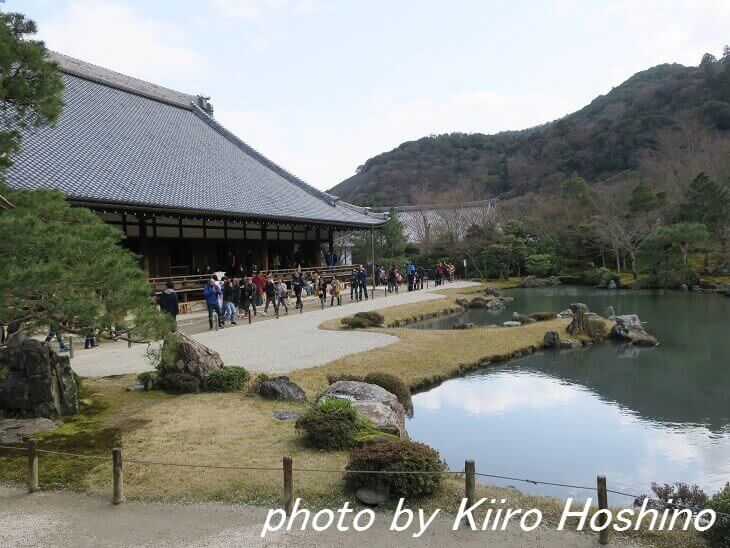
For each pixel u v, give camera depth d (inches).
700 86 3053.6
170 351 405.7
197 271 1139.9
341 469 296.8
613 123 3371.1
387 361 607.8
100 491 277.3
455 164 4109.3
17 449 309.7
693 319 991.6
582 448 401.1
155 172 1056.8
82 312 307.1
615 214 1804.9
